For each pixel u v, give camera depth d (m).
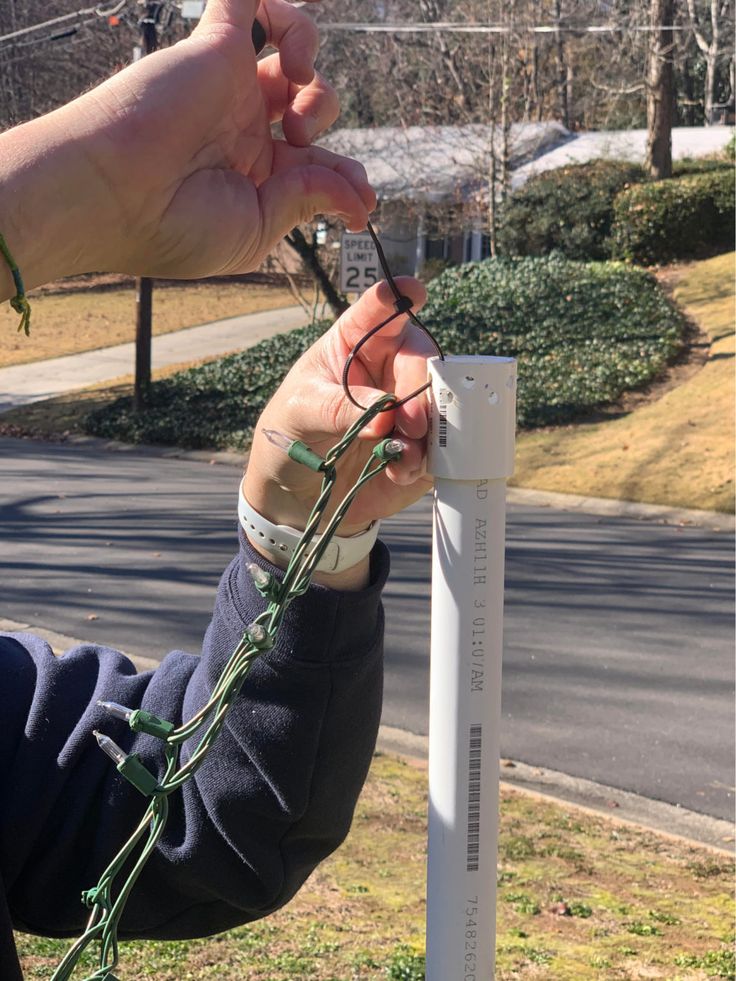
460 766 1.11
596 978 3.41
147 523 12.03
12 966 1.15
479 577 1.09
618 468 14.29
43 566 10.11
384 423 1.09
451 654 1.10
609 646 7.84
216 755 1.24
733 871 4.47
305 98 1.16
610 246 25.00
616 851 4.64
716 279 22.72
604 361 18.44
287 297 35.09
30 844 1.29
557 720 6.40
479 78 28.33
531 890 4.15
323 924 3.72
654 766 5.77
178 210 1.03
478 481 1.08
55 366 25.30
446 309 21.58
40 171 0.94
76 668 1.39
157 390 20.55
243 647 0.90
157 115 1.00
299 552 0.95
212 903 1.35
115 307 33.12
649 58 26.84
